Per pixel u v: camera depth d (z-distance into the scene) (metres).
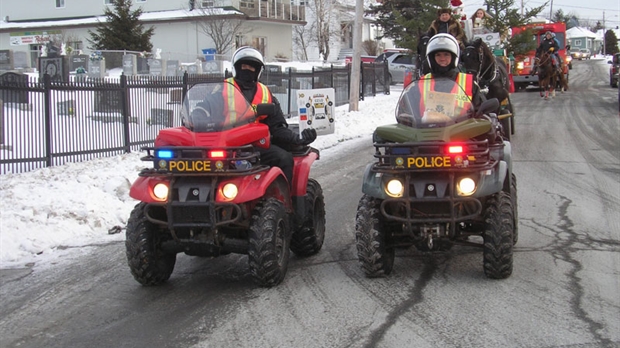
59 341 5.20
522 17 30.80
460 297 5.86
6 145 12.70
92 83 14.67
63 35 46.06
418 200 5.89
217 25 43.09
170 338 5.17
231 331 5.25
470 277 6.41
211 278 6.74
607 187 10.86
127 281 6.73
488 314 5.43
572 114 21.94
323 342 4.97
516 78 31.30
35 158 13.09
